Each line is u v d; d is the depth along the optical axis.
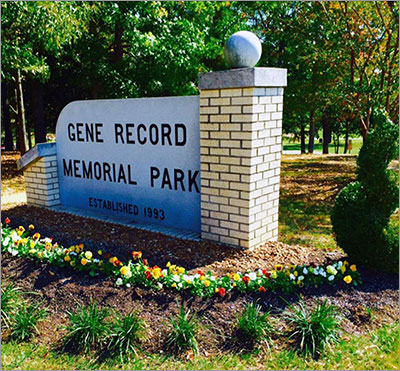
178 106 5.62
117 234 5.89
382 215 4.41
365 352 3.42
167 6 12.91
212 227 5.32
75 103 7.08
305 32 11.09
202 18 13.56
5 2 7.36
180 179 5.84
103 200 7.05
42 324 3.88
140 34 11.71
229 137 4.90
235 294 3.99
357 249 4.49
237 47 4.64
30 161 7.57
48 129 21.73
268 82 4.71
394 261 4.36
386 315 3.85
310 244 6.04
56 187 7.75
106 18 11.25
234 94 4.74
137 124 6.20
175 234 5.72
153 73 12.92
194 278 4.09
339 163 16.05
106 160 6.82
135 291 4.12
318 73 14.07
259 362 3.31
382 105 9.95
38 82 14.56
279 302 3.88
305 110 14.55
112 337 3.57
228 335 3.56
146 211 6.41
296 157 19.17
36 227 6.48
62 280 4.45
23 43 9.76
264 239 5.30
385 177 4.33
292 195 9.92
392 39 10.10
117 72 12.85
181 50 12.03
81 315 3.75
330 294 4.04
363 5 9.98
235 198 5.00
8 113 19.73
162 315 3.79
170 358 3.38
